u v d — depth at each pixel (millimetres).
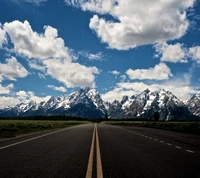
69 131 38531
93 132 35500
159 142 20203
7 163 10070
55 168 9125
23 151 13891
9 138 23516
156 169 9109
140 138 24391
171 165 9953
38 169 8906
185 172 8641
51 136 26531
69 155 12453
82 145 17297
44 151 13953
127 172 8539
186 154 13273
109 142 19734
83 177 7738
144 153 13461
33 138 23531
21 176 7789
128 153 13383
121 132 36156
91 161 10672
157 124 77938
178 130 41031
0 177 7645
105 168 9195
